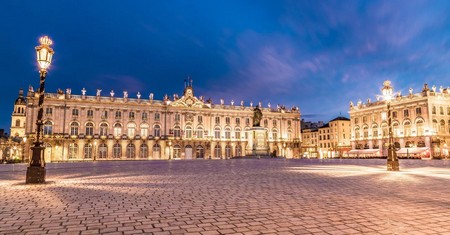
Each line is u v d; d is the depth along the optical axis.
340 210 8.23
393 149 23.33
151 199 9.95
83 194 11.03
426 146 80.31
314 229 6.42
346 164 37.22
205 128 98.12
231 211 8.13
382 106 91.75
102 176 19.09
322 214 7.77
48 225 6.73
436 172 21.81
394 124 88.69
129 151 88.94
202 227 6.59
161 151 92.12
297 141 109.00
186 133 95.94
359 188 12.59
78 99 85.00
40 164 15.03
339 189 12.28
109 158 86.31
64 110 83.56
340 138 116.50
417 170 24.39
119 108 89.31
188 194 11.01
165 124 93.69
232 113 102.12
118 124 88.81
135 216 7.58
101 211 8.12
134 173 21.73
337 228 6.50
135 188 12.73
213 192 11.51
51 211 8.12
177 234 6.10
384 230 6.34
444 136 81.19
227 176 18.58
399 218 7.34
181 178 17.33
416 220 7.14
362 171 22.84
